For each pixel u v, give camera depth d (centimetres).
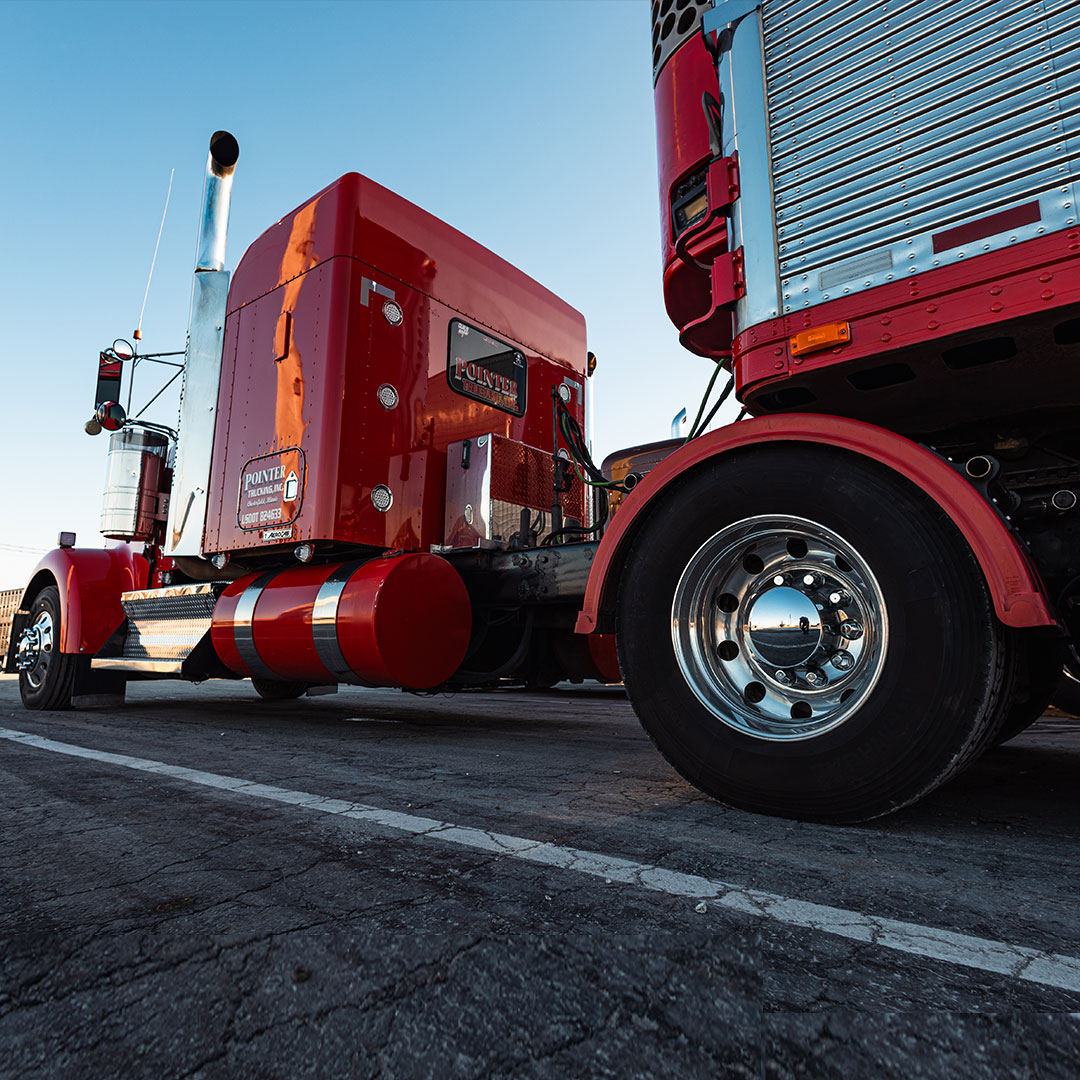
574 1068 85
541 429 520
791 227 219
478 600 401
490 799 231
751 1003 100
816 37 221
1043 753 342
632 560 243
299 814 211
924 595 185
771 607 219
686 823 198
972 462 190
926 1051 88
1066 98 174
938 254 189
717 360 278
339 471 384
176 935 123
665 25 270
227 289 499
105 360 569
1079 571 193
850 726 191
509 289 510
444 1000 101
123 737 391
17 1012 99
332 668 369
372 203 421
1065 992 103
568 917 130
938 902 139
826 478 206
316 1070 85
